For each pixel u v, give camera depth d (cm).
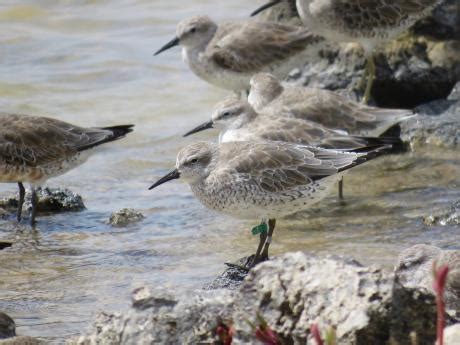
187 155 1368
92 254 1403
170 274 1313
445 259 1122
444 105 1820
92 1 2514
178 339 952
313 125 1540
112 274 1327
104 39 2341
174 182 1700
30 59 2241
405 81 1891
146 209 1578
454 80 1870
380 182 1636
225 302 966
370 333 880
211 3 2495
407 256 1164
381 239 1395
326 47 1972
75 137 1599
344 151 1416
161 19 2436
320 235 1433
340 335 882
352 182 1642
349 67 1939
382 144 1508
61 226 1520
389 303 881
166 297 979
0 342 1040
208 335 946
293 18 2095
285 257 962
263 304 944
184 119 1969
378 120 1641
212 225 1501
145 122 1955
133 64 2217
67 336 1122
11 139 1555
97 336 979
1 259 1393
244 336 935
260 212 1360
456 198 1540
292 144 1391
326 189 1374
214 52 1950
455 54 1881
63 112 1994
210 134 1889
